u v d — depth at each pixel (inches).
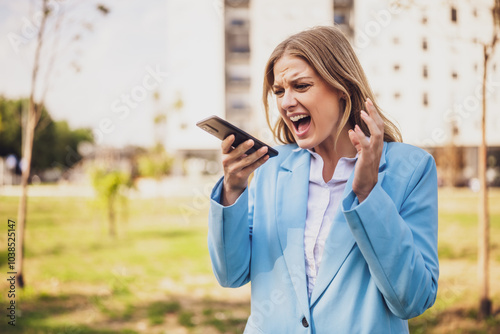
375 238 34.9
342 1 466.6
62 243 326.0
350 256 38.9
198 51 685.9
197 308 183.5
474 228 343.6
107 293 199.9
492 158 787.4
